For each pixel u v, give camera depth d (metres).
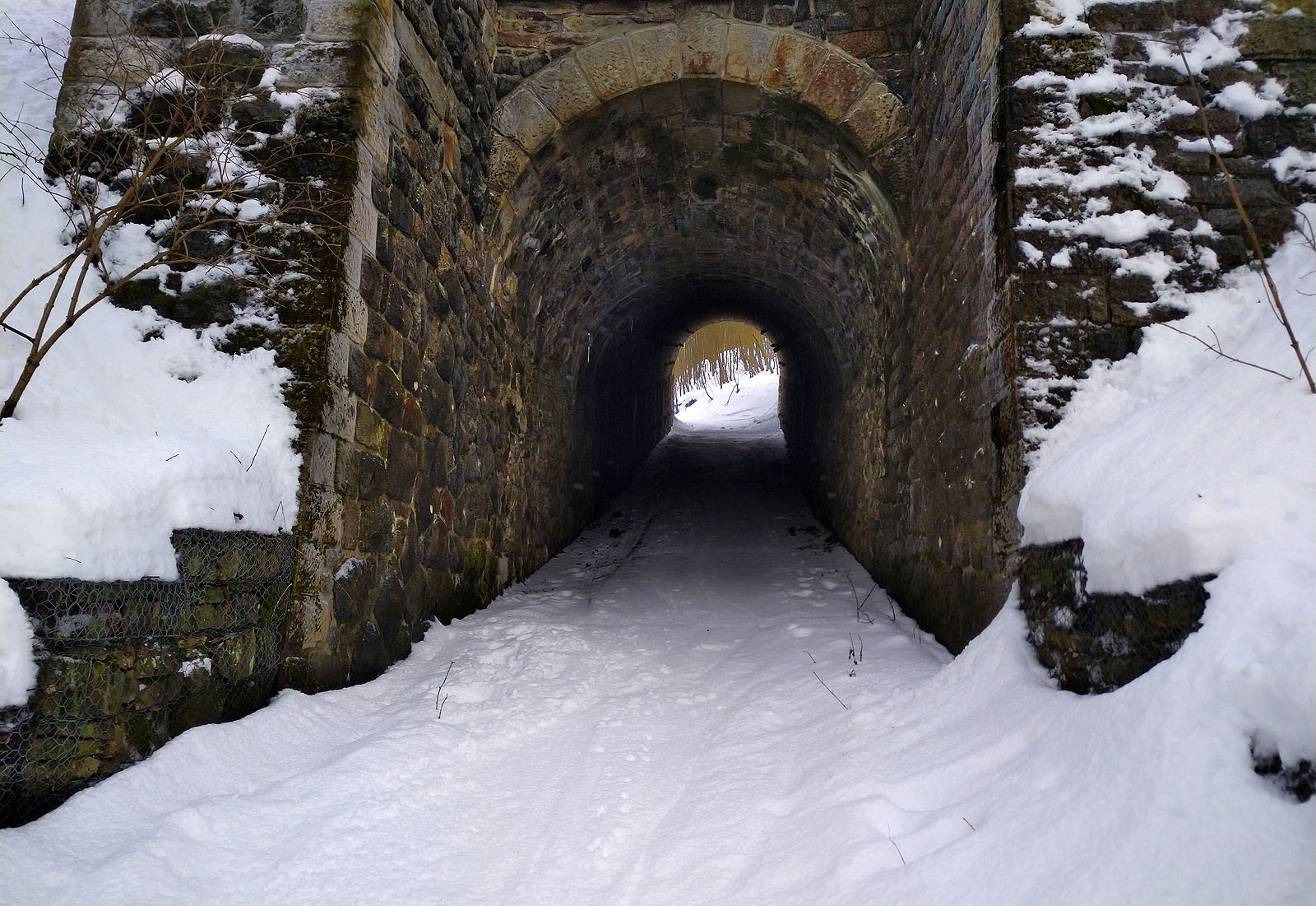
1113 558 2.51
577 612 6.24
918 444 5.47
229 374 3.52
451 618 5.37
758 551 8.83
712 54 5.81
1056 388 3.46
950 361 4.62
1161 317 3.47
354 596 3.93
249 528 3.19
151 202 3.71
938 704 3.25
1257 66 3.64
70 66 3.92
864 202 6.25
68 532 2.40
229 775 2.79
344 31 3.92
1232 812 1.69
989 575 3.82
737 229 8.18
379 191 4.13
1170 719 1.93
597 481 10.69
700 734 3.88
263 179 3.78
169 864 2.27
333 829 2.66
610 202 7.22
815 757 3.26
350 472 3.89
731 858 2.66
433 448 5.02
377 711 3.73
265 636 3.29
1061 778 2.18
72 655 2.42
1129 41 3.71
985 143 3.95
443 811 2.98
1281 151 3.58
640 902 2.48
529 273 6.98
